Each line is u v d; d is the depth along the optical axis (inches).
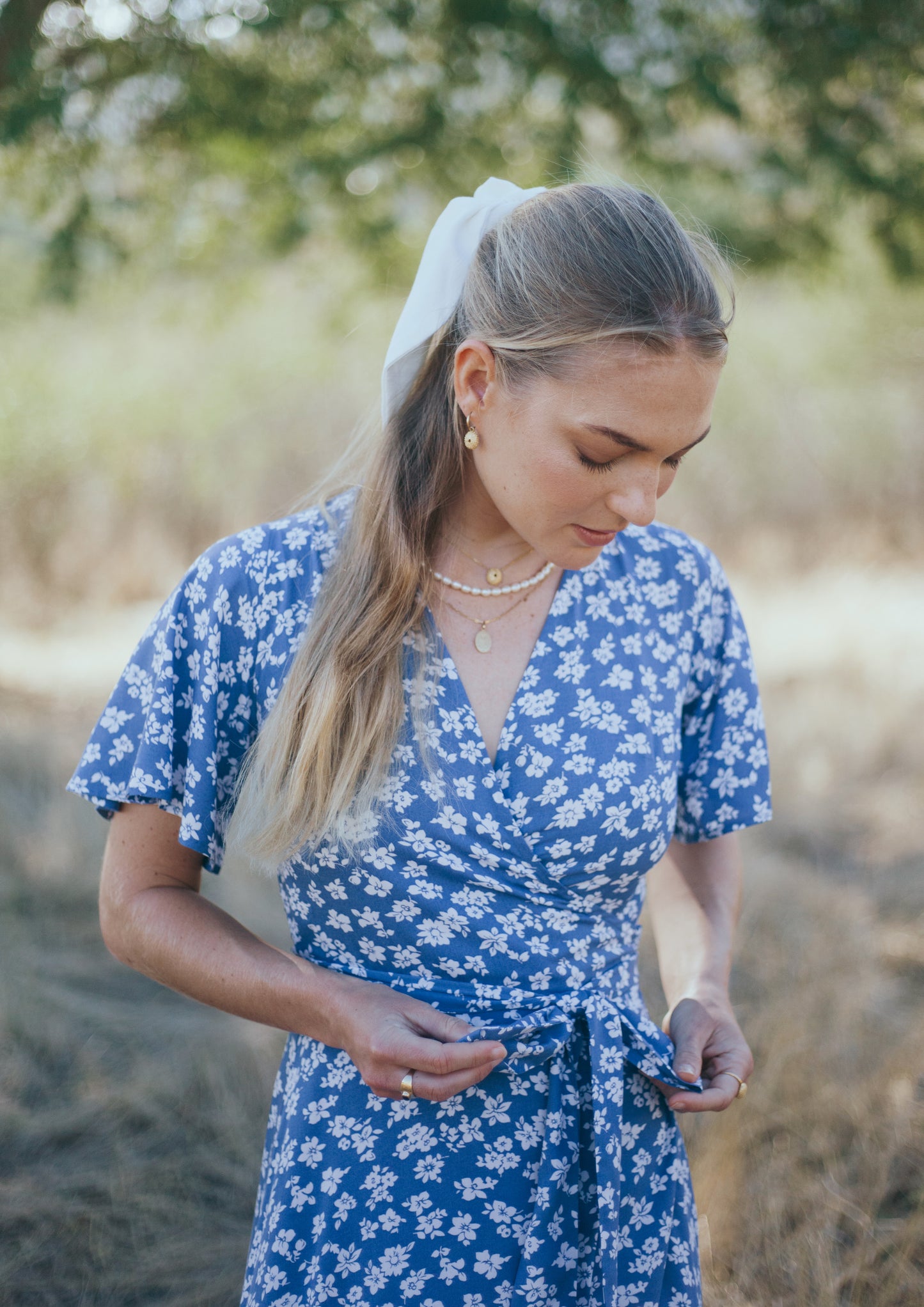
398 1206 46.8
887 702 207.6
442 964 47.4
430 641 48.1
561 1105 47.4
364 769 46.4
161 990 123.2
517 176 199.5
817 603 303.9
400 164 200.8
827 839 157.8
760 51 194.9
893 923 133.4
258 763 46.9
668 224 43.6
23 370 368.5
